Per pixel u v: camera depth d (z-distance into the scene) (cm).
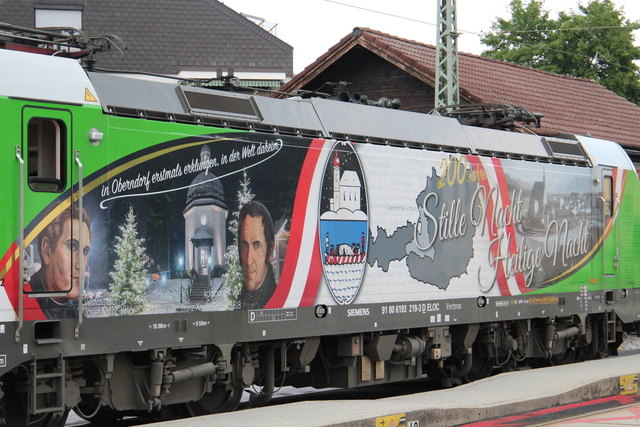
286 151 1283
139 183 1090
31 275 973
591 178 1898
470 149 1612
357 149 1391
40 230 984
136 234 1082
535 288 1733
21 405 1023
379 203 1421
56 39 1122
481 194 1622
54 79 1014
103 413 1304
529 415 1220
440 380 1766
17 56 995
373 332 1429
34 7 3192
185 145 1148
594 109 3141
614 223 1948
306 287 1297
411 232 1473
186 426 984
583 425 1138
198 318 1151
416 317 1472
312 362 1449
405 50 2714
